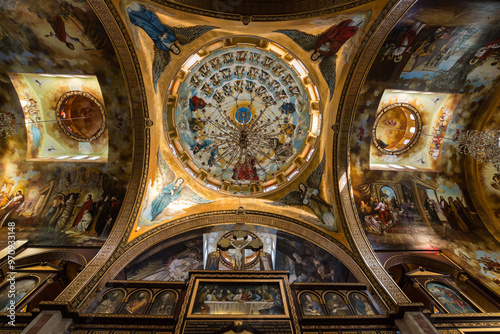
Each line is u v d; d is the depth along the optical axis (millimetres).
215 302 7434
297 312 7426
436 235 10305
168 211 10508
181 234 10180
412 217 10742
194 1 8094
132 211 9719
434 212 10852
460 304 7914
